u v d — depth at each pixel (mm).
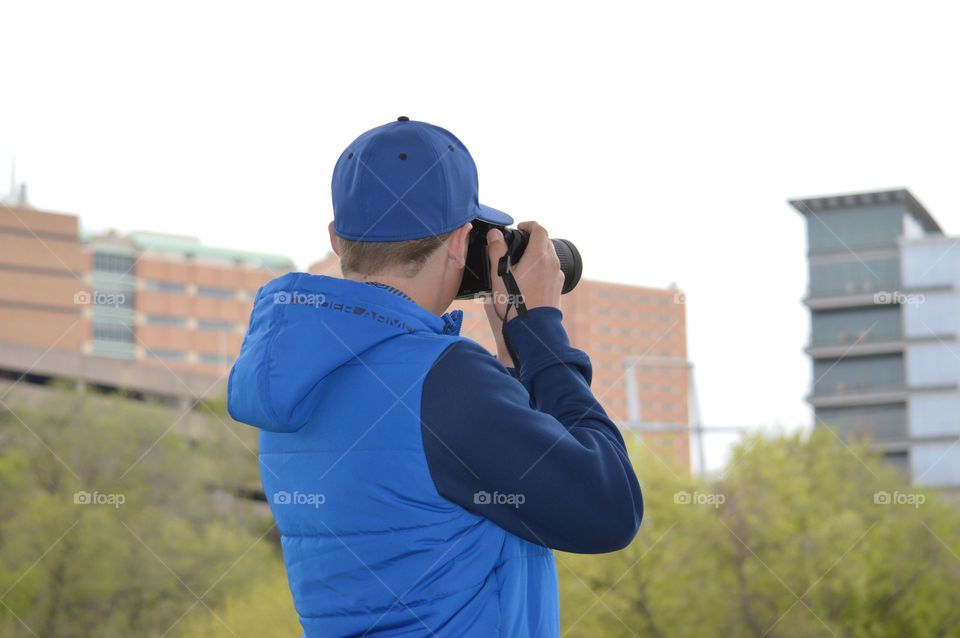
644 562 21719
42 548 26047
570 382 1286
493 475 1169
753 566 21734
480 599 1206
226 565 26094
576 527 1178
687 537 22078
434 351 1213
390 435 1192
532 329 1328
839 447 23844
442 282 1324
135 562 26078
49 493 27531
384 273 1306
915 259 48312
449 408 1181
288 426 1224
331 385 1232
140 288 73562
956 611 21484
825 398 45438
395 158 1283
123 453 28469
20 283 67562
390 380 1207
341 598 1242
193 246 75938
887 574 21891
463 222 1307
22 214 67625
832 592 21594
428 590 1191
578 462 1176
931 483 24141
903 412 45656
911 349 47406
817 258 48656
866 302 47906
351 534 1223
